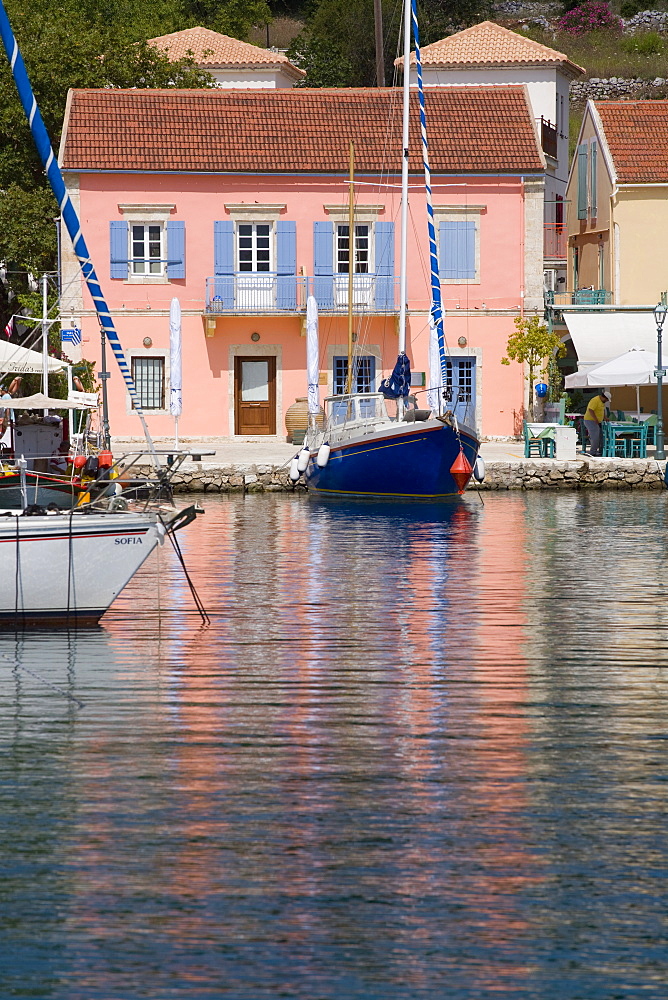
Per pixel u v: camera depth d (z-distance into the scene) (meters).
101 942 10.69
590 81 106.19
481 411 58.97
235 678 18.86
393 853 12.35
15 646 20.95
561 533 35.34
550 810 13.41
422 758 15.09
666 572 28.50
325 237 58.50
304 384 58.91
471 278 58.78
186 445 56.88
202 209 58.25
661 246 60.91
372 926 10.95
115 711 17.09
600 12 113.44
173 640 21.45
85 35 65.06
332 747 15.52
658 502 43.31
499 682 18.64
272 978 10.16
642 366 49.62
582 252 66.88
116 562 22.11
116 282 58.06
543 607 24.41
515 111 60.34
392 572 28.69
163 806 13.55
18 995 9.92
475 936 10.78
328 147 58.94
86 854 12.32
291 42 103.75
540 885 11.68
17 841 12.63
